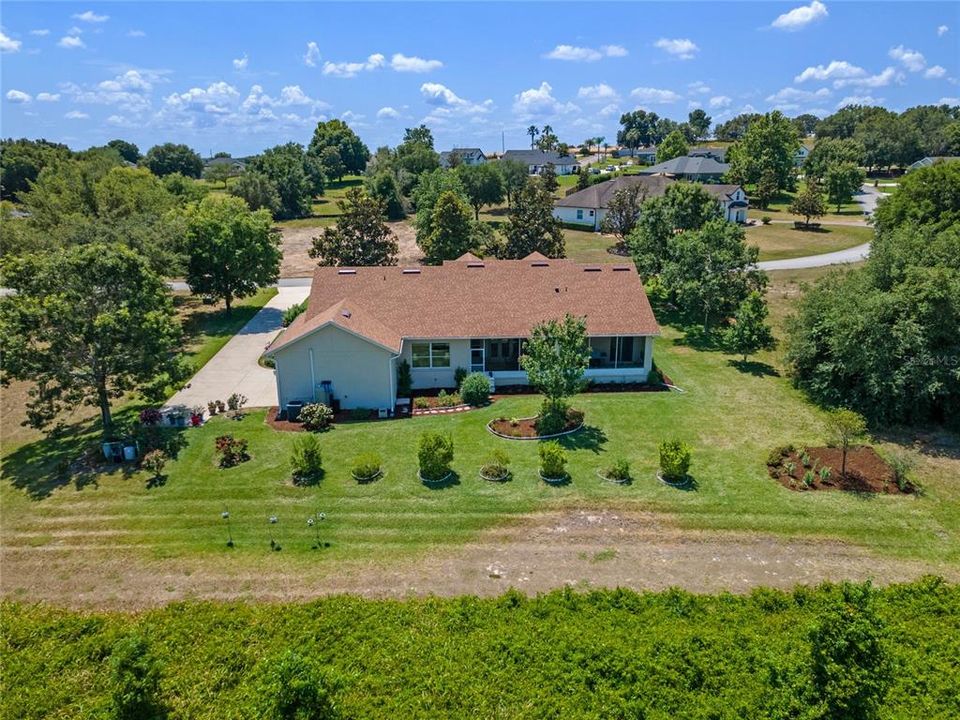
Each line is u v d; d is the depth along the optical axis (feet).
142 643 39.63
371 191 303.27
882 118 517.14
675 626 46.34
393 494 66.23
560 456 68.08
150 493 66.90
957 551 57.41
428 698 40.32
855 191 299.99
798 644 43.55
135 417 87.30
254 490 67.26
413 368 99.60
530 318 100.68
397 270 110.11
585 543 58.13
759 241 224.74
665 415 87.30
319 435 81.51
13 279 75.97
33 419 76.69
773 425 84.02
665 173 357.61
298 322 100.73
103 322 73.82
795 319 99.71
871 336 83.41
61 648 45.37
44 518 62.69
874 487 67.67
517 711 39.37
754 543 58.29
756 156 329.52
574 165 467.11
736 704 39.45
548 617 47.65
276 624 46.98
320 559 55.72
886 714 39.04
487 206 319.88
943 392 80.38
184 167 485.97
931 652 44.27
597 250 212.02
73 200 174.19
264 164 330.95
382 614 48.01
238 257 138.82
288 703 35.96
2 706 40.50
